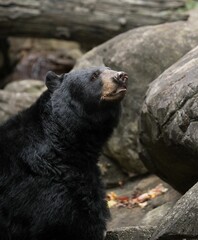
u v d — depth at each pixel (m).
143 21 18.45
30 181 8.49
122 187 13.55
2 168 8.63
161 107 9.35
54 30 18.58
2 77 23.25
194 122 8.80
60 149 8.73
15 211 8.45
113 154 13.55
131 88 13.18
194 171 9.54
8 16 18.17
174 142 9.18
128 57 13.28
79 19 18.41
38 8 18.23
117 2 18.55
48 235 8.44
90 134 8.94
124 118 13.28
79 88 8.95
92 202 8.66
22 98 16.47
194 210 7.65
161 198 11.95
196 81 8.95
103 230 8.79
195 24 13.90
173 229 7.75
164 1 18.83
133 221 11.57
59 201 8.39
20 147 8.72
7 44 23.41
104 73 8.91
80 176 8.68
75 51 23.11
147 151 10.66
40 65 22.41
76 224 8.47
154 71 13.13
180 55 13.14
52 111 8.98
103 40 18.86
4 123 9.10
